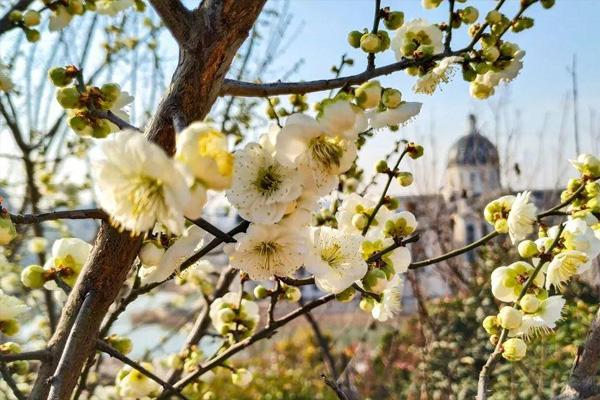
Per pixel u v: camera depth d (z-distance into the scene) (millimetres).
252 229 1257
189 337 2873
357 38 1728
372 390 5840
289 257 1299
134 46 5168
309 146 1256
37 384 1356
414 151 1942
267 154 1268
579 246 1844
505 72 2078
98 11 2416
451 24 1903
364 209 2006
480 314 5961
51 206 5023
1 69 2971
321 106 1253
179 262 1369
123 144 1023
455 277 6547
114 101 1556
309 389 7320
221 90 1542
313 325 4605
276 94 1604
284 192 1229
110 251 1375
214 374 2664
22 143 4191
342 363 6527
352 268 1517
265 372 7902
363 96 1393
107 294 1394
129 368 2279
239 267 1311
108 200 1057
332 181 1277
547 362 5086
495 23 1956
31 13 2135
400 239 1808
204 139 1010
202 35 1405
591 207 1910
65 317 1398
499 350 1681
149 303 6430
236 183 1247
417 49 1837
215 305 2516
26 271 1656
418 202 6516
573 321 5305
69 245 1731
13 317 1750
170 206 992
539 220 2004
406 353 6270
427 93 1930
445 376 5488
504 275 1985
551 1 2014
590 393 1596
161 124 1378
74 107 1491
